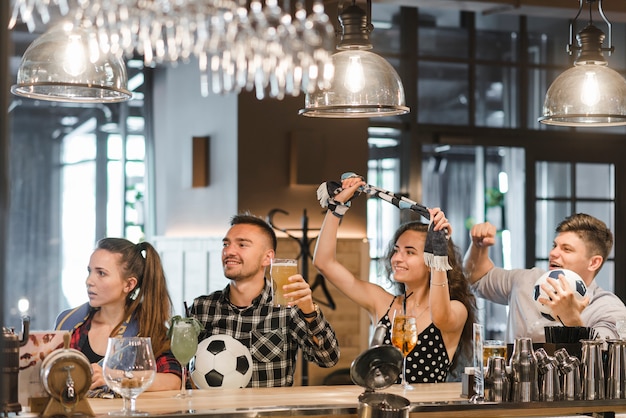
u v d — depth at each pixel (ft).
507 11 20.44
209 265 22.17
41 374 8.50
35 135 29.01
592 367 10.00
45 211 28.99
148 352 8.70
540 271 13.39
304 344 12.22
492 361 9.73
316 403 9.32
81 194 28.78
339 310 21.16
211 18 8.07
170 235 25.57
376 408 8.71
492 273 13.96
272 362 12.21
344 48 10.66
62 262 28.96
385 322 12.55
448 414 9.40
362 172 21.95
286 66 8.58
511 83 25.04
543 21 25.21
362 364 8.76
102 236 28.35
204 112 23.06
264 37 8.30
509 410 9.63
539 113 25.18
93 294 11.00
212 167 22.52
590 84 11.17
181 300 23.77
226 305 12.43
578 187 25.32
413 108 23.85
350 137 21.86
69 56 9.65
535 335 12.42
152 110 27.37
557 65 25.32
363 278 21.59
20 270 28.78
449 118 24.39
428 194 32.17
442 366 12.24
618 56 25.67
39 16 9.00
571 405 9.84
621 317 12.17
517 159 28.43
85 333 11.24
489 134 24.58
